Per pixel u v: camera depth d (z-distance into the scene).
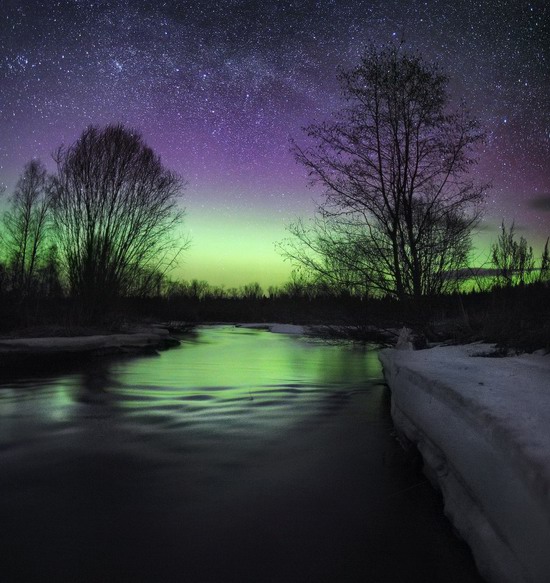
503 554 2.73
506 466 2.73
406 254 14.81
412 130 15.12
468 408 3.59
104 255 23.45
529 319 8.55
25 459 5.59
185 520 3.95
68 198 23.41
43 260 30.95
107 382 11.72
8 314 20.53
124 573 3.13
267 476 5.06
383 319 14.73
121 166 23.94
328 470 5.28
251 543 3.55
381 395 10.18
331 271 15.07
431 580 3.06
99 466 5.35
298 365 16.22
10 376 12.65
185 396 9.90
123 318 25.36
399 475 5.11
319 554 3.40
